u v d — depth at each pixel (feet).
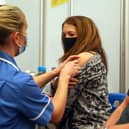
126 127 4.28
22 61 11.10
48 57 10.70
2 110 3.64
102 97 5.08
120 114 4.52
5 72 3.74
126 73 9.12
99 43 5.34
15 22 3.80
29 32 10.98
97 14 9.66
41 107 3.78
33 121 3.84
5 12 3.77
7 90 3.65
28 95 3.69
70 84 4.79
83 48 5.18
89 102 5.01
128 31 9.12
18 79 3.69
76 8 10.05
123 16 9.14
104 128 4.50
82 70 4.96
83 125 4.96
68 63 4.64
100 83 5.08
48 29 10.68
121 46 9.18
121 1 9.15
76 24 5.28
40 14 10.72
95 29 5.33
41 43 10.77
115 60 9.33
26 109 3.71
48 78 4.98
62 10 10.30
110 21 9.40
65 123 5.06
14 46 3.93
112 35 9.37
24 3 11.01
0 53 3.87
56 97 4.01
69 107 4.99
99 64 5.11
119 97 6.31
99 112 5.01
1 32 3.76
